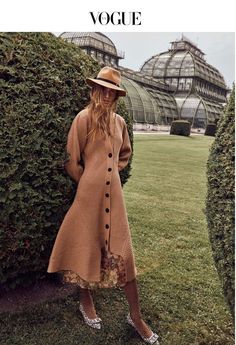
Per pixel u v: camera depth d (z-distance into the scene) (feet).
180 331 7.96
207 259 11.76
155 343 7.52
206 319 8.41
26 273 8.42
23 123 7.14
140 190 21.93
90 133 7.32
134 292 7.74
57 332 7.70
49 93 7.59
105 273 7.66
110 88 7.07
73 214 7.43
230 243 6.07
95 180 7.28
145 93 141.49
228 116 6.60
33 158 7.22
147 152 44.93
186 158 41.93
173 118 158.30
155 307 8.77
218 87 207.31
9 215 7.20
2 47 7.39
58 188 7.64
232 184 6.10
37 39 8.04
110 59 149.89
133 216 15.98
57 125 7.50
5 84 7.19
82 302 8.14
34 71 7.58
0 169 6.97
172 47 193.77
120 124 7.86
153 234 13.87
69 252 7.57
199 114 163.73
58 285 9.49
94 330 7.84
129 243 7.52
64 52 8.32
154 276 10.37
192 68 178.91
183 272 10.75
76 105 7.96
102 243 7.54
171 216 16.46
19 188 7.04
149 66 190.80
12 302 8.61
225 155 6.37
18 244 7.39
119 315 8.39
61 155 7.53
